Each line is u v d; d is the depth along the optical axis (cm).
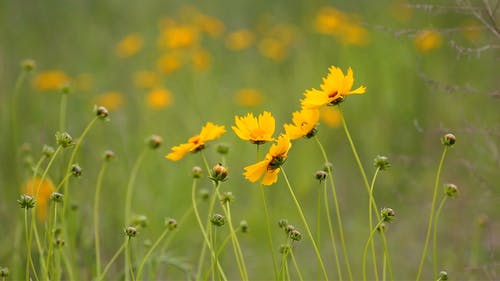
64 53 883
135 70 864
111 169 584
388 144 674
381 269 544
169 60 759
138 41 838
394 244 570
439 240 561
